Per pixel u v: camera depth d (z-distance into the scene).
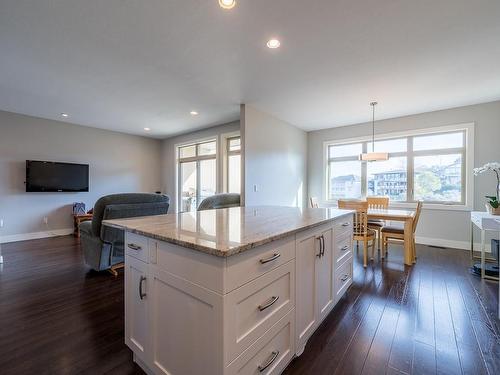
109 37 2.39
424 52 2.65
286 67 2.99
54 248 4.38
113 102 4.26
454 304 2.34
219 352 1.02
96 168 6.18
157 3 1.94
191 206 6.84
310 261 1.71
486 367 1.54
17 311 2.20
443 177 4.67
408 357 1.63
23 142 5.10
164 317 1.28
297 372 1.49
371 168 5.45
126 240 1.54
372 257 3.79
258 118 4.61
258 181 4.62
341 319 2.08
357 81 3.37
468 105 4.32
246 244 1.08
